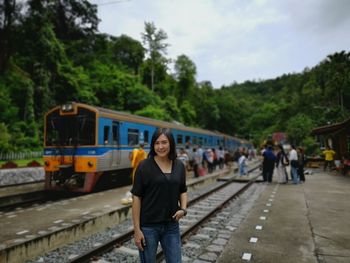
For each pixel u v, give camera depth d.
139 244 2.57
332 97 40.31
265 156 14.67
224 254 4.73
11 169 13.16
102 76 40.31
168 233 2.67
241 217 7.56
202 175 16.98
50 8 39.97
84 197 10.04
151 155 2.78
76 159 11.25
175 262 2.61
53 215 7.45
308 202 8.87
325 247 4.98
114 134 12.27
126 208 7.84
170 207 2.63
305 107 53.88
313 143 34.72
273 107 82.56
